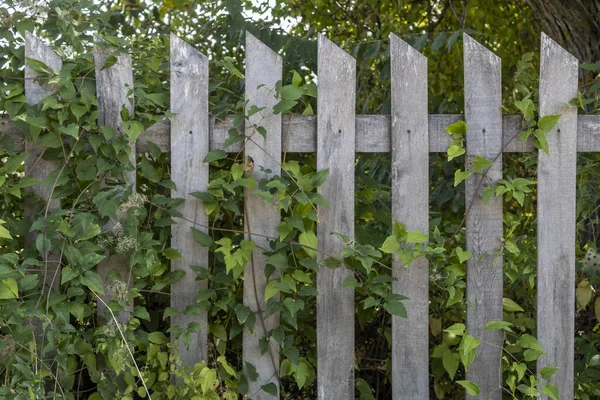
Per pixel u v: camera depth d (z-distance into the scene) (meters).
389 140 2.53
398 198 2.51
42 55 2.52
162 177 2.63
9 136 2.46
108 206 2.36
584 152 2.64
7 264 2.27
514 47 4.94
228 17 3.58
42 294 2.42
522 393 2.57
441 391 2.72
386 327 2.85
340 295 2.57
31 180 2.42
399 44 2.50
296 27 4.73
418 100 2.50
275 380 2.60
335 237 2.54
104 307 2.56
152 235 2.46
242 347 2.65
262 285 2.57
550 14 3.80
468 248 2.53
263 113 2.53
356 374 2.93
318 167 2.52
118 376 2.57
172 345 2.54
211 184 2.48
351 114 2.51
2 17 2.54
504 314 2.66
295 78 2.58
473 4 4.93
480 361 2.55
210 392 2.43
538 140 2.48
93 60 2.58
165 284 2.52
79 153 2.50
